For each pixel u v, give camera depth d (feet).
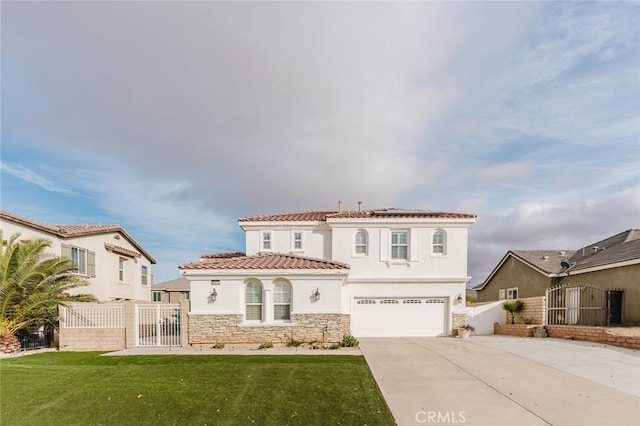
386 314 74.69
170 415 27.58
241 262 63.62
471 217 75.56
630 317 61.57
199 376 37.37
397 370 39.81
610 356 45.06
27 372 39.83
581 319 70.08
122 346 59.52
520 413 26.99
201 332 58.54
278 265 60.80
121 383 35.14
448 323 74.02
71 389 33.47
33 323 60.85
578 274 74.08
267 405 29.25
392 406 28.84
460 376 37.04
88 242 85.51
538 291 86.22
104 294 90.33
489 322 77.36
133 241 102.83
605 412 26.86
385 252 76.13
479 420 25.98
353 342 57.00
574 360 43.16
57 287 60.70
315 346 56.65
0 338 54.90
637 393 30.78
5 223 67.97
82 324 60.49
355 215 78.69
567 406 28.14
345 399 30.37
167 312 62.75
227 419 26.84
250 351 53.72
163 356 50.08
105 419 27.12
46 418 27.37
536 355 46.91
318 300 58.95
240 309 59.00
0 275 55.98
